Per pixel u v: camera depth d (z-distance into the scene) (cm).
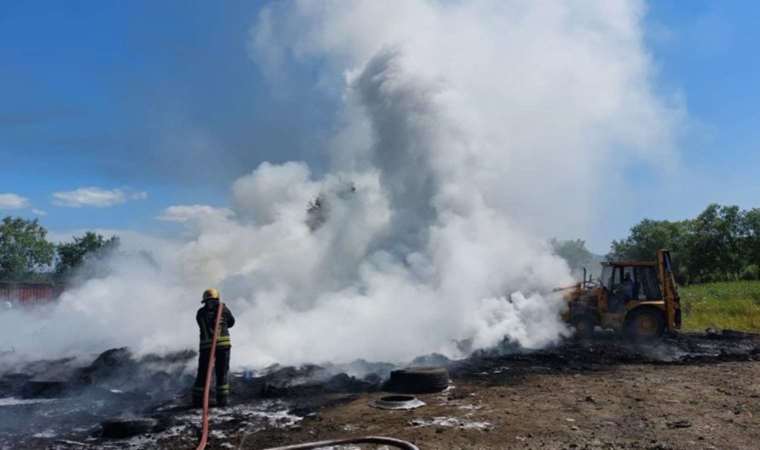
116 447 691
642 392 941
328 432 725
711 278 8475
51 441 721
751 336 1783
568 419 769
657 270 1738
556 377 1095
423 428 731
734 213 8356
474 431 713
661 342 1627
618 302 1728
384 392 963
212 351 875
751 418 758
